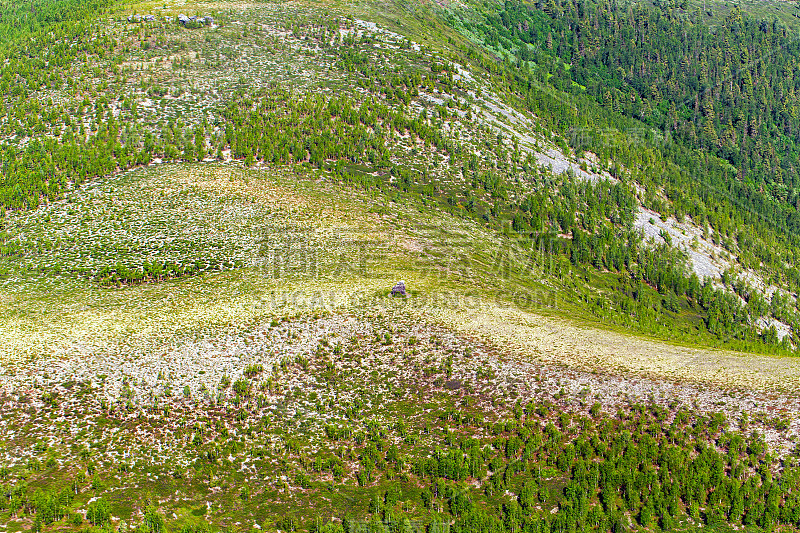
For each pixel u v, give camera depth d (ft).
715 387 230.27
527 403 223.10
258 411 217.97
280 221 365.81
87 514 169.68
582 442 204.74
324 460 200.44
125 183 397.60
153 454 197.06
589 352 253.44
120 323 255.50
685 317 431.84
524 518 183.83
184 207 373.20
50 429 199.62
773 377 237.66
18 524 165.68
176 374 227.81
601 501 191.62
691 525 186.19
